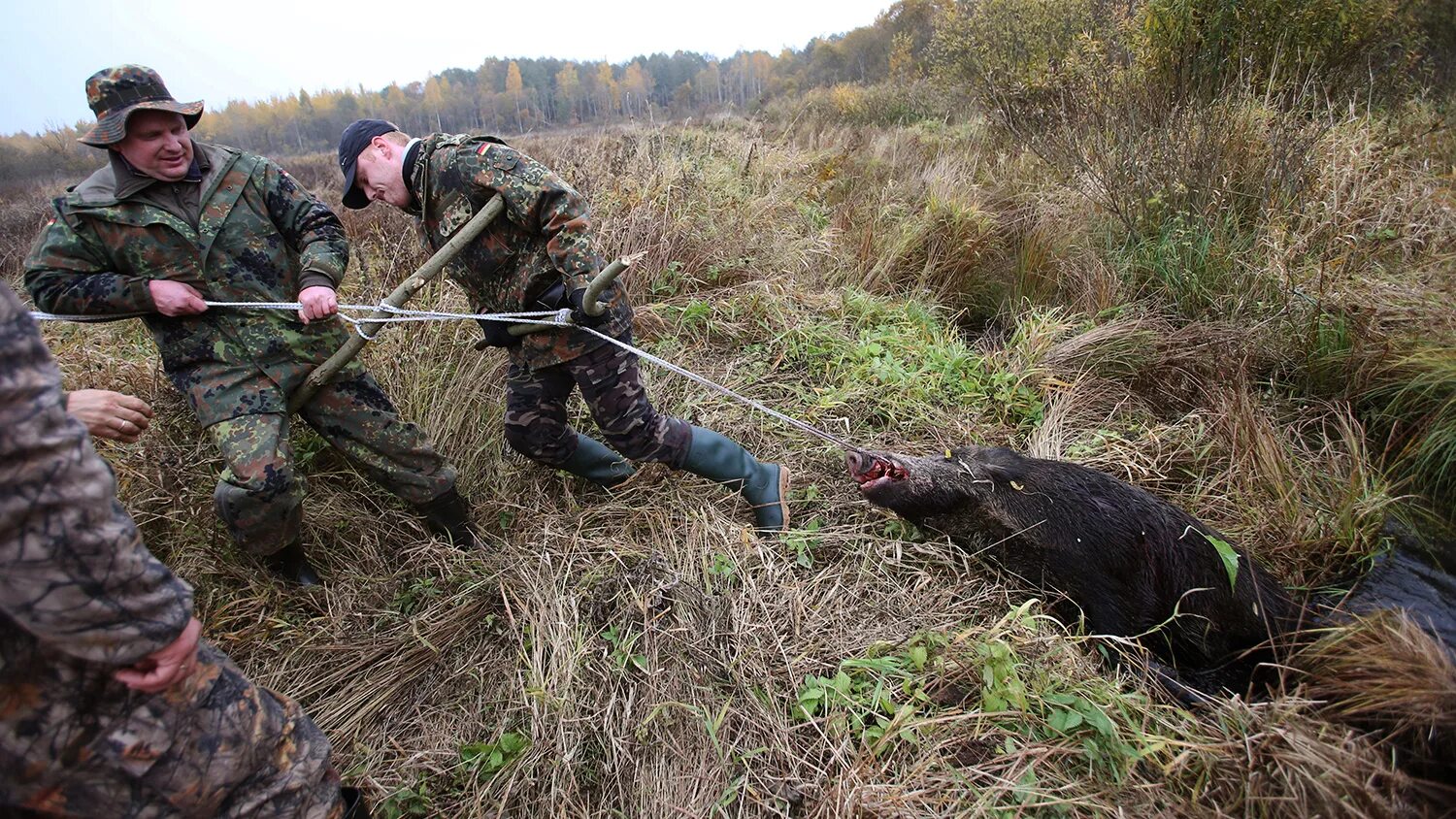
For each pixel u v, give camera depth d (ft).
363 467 10.94
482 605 10.59
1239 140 18.54
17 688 4.60
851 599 10.39
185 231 9.36
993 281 18.61
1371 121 20.01
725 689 9.24
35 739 4.71
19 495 4.11
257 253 9.87
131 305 9.21
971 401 14.34
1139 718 8.61
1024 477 10.91
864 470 11.27
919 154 28.32
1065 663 8.95
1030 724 8.34
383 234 19.45
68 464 4.28
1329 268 15.07
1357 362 13.24
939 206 20.25
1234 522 11.54
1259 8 21.99
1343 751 7.42
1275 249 15.57
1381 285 14.32
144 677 4.95
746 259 18.76
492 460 13.07
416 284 9.68
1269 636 9.55
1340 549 10.93
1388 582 10.52
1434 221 16.03
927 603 10.37
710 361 15.76
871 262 19.22
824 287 18.61
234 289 9.73
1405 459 11.99
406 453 10.87
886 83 50.62
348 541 11.78
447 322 14.78
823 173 27.91
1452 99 21.21
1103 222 19.03
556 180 9.56
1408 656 8.13
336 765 9.05
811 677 9.02
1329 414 13.16
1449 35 23.52
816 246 20.13
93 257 9.32
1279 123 18.45
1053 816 7.63
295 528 10.30
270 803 5.79
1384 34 23.21
